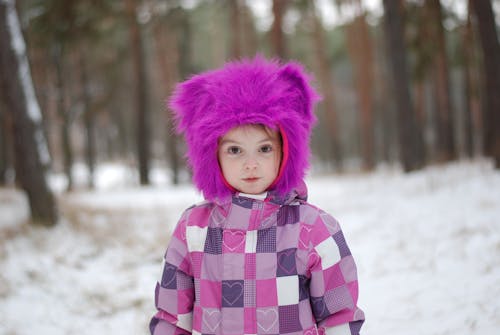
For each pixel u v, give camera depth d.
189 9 19.98
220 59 27.52
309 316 1.27
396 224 5.23
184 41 20.44
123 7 16.62
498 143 7.60
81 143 35.59
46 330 3.07
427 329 2.50
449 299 2.84
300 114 1.40
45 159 6.64
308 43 28.22
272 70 1.40
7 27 6.48
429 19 13.39
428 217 5.24
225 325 1.25
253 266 1.26
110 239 5.66
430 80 20.30
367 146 22.14
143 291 3.80
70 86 19.70
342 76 39.78
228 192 1.35
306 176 1.41
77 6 12.71
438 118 19.00
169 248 1.41
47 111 15.88
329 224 1.33
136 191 14.61
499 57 7.54
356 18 21.77
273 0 14.89
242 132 1.30
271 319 1.24
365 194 8.55
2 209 8.50
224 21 25.61
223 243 1.31
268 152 1.32
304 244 1.28
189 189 14.66
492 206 5.11
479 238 3.99
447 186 7.04
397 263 3.74
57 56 16.27
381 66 26.03
